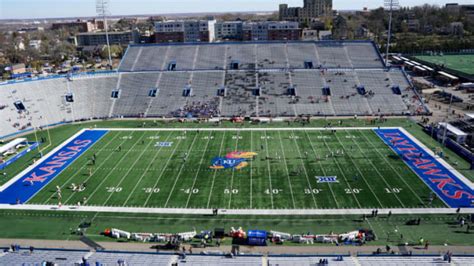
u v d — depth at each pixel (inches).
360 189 1891.0
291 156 2316.7
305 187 1923.0
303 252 1427.2
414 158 2251.5
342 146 2463.1
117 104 3363.7
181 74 3690.9
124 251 1403.8
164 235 1524.4
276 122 2992.1
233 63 3846.0
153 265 1294.3
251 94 3403.1
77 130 2925.7
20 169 2207.2
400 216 1648.6
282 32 6378.0
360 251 1427.2
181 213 1710.1
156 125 2999.5
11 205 1802.4
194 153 2401.6
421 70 4803.2
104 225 1628.9
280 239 1502.2
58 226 1625.2
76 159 2342.5
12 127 2888.8
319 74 3631.9
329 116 3110.2
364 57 3900.1
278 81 3550.7
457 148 2346.2
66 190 1937.7
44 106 3171.8
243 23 7106.3
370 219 1632.6
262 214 1689.2
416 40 6860.2
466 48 6205.7
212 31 7170.3
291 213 1692.9
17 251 1421.0
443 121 2874.0
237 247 1466.5
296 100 3307.1
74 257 1359.5
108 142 2640.3
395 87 3427.7
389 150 2383.1
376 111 3161.9
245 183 1979.6
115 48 7096.5
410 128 2787.9
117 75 3649.1
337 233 1533.0
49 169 2199.8
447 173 2043.6
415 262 1299.2
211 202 1798.7
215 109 3238.2
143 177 2071.9
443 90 3937.0
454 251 1406.3
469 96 3690.9
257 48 4055.1
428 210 1690.5
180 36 6737.2
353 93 3376.0
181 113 3218.5
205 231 1546.5
